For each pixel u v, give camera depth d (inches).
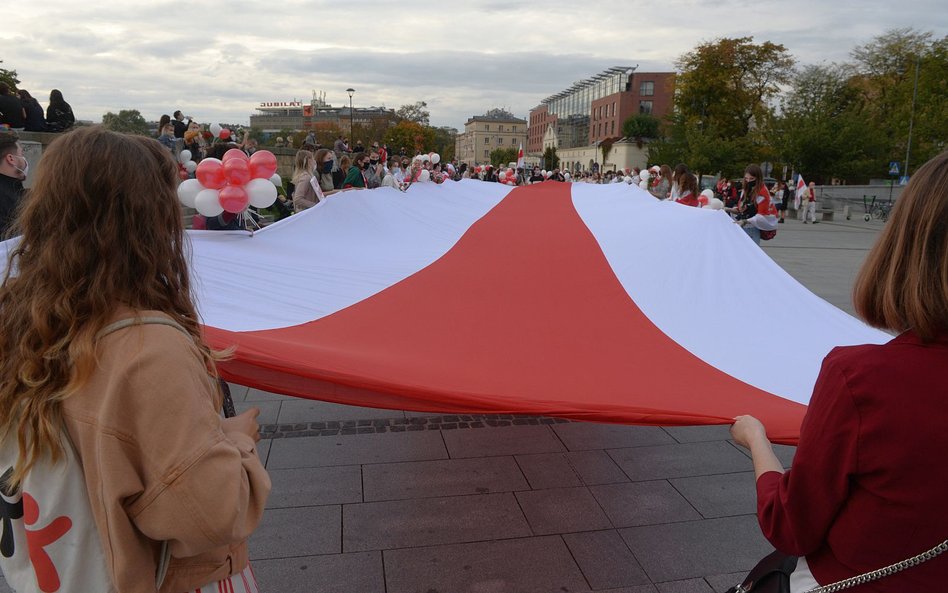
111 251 45.3
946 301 40.8
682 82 1685.5
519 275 154.9
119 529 44.4
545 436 180.9
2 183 162.7
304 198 282.0
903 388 41.5
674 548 130.4
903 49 1662.2
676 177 328.2
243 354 82.8
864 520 43.6
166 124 473.1
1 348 46.6
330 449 170.4
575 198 287.0
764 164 1562.5
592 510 143.6
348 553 126.7
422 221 215.9
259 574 120.2
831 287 405.4
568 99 4077.3
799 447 46.1
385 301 129.0
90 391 44.3
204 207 140.2
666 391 93.6
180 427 43.7
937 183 42.1
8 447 48.1
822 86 1590.8
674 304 138.6
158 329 45.4
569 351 110.3
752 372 106.3
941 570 42.8
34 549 47.2
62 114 474.3
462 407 85.8
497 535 133.5
